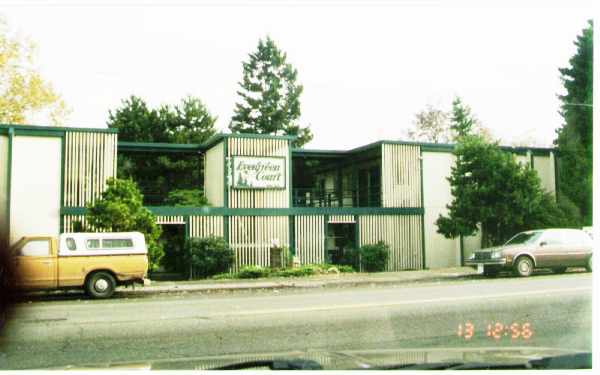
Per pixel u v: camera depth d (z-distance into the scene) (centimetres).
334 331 924
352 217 2594
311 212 2544
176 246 2462
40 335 916
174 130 3912
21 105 3322
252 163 2484
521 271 1941
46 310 1232
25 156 2167
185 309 1198
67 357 767
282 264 2395
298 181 3850
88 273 1538
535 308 1115
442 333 901
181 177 3538
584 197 2853
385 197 2655
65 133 2219
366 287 1741
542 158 2981
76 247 1530
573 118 3278
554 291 1352
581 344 791
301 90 5356
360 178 3048
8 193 2131
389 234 2644
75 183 2214
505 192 2330
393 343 831
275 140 2541
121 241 1583
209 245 2309
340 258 2700
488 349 371
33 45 3309
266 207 2494
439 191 2764
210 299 1429
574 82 3419
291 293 1578
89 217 1911
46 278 1488
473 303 1182
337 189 3284
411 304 1184
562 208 2602
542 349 369
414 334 895
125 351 802
